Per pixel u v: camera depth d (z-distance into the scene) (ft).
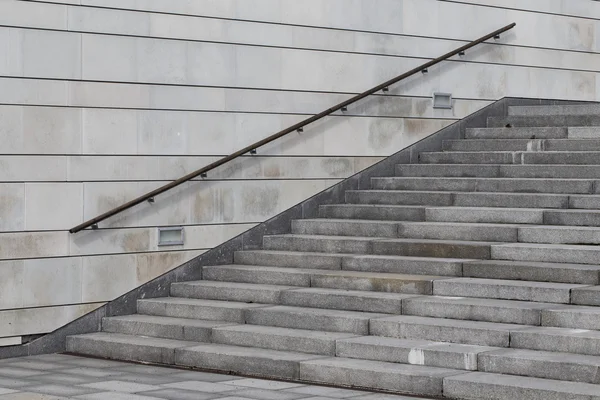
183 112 47.98
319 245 48.98
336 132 53.83
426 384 33.94
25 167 43.04
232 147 49.70
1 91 42.29
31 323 43.39
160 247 47.50
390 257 45.52
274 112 51.24
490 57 61.11
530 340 35.22
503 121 60.13
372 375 35.24
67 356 43.39
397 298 40.45
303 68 52.26
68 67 44.24
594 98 66.28
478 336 36.37
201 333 42.14
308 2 52.47
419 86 57.41
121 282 46.19
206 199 49.03
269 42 50.96
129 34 46.11
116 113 45.83
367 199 53.52
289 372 37.35
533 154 52.95
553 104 64.59
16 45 42.68
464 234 46.37
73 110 44.45
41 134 43.50
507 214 47.16
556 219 45.75
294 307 43.11
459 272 42.70
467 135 59.41
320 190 53.31
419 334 37.78
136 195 46.50
